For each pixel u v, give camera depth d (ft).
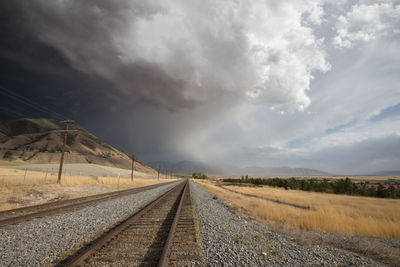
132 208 39.68
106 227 24.64
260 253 18.58
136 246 17.70
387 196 153.48
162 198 57.00
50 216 30.17
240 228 28.25
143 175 407.85
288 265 16.37
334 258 18.72
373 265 17.74
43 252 16.57
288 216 40.50
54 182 78.48
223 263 15.46
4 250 16.93
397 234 30.76
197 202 53.98
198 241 19.80
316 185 195.00
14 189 54.75
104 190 80.64
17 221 25.98
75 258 13.88
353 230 33.30
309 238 25.77
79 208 37.45
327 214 40.06
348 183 171.53
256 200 70.54
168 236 19.57
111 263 14.25
